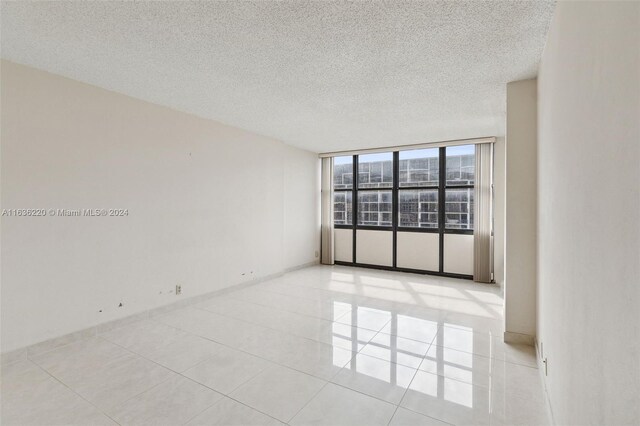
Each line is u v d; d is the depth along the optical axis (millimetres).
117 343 3123
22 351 2785
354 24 2191
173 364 2723
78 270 3170
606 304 959
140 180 3707
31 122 2854
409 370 2650
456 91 3412
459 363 2766
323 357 2873
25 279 2818
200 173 4430
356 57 2666
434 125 4785
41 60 2732
